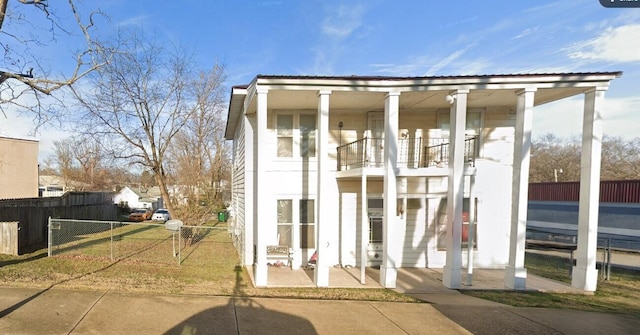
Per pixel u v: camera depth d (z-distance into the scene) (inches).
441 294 270.4
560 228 751.7
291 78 285.0
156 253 413.7
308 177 372.8
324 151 293.6
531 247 468.8
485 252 372.8
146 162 695.7
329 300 234.7
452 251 289.6
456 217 290.7
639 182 597.3
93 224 673.0
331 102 339.9
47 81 284.5
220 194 992.9
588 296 274.5
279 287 274.2
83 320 172.6
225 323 178.9
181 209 561.0
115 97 634.2
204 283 271.7
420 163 374.9
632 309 239.0
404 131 377.7
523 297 265.3
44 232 501.0
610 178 1322.6
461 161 291.6
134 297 214.4
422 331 181.0
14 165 904.9
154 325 171.3
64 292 217.8
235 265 359.6
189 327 170.7
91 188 1654.8
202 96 874.8
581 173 300.4
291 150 374.9
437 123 377.4
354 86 293.7
